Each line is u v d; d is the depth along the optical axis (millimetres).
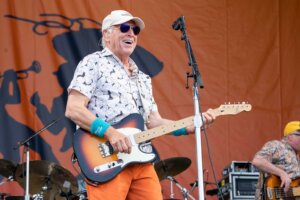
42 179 6859
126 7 8078
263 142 7988
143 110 4355
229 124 7984
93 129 4059
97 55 4336
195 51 8117
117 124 4160
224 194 7414
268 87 8117
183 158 7070
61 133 7609
